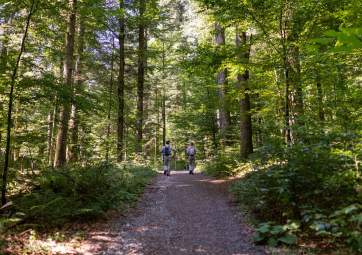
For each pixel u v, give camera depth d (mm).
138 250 6289
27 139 10523
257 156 8398
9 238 6188
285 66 10539
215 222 8109
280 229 6301
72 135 15156
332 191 6754
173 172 22766
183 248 6379
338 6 9523
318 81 11742
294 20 10102
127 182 12000
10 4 9047
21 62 9062
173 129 41375
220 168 16625
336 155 6645
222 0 10453
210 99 22188
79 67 19750
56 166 13070
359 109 10383
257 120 20922
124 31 20375
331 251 5500
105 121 20312
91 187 9594
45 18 11234
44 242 6438
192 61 12156
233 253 5996
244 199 9273
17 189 9953
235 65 11930
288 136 9797
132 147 21141
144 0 20016
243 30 12039
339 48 1762
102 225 7926
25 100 9039
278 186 7414
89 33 20125
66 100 9445
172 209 9688
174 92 39219
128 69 23641
